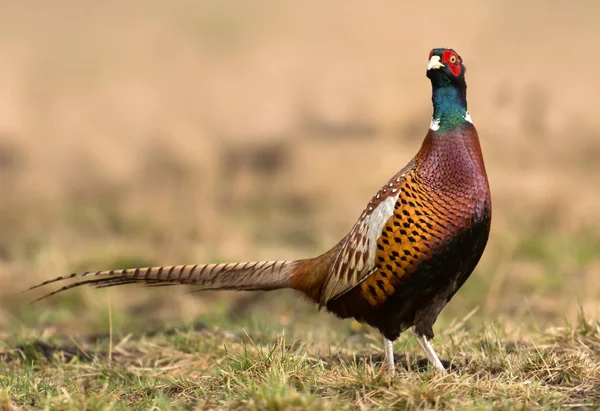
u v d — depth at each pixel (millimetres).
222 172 37094
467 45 52906
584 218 28984
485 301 22953
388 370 14016
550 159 33969
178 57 59688
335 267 14531
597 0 61531
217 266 15172
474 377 14406
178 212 31641
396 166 35375
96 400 12758
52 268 25594
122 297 24109
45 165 38688
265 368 14133
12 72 55031
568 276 24500
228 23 70125
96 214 31797
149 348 17234
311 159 37500
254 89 49406
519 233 27156
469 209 13664
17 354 16812
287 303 23172
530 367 14367
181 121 42469
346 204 32969
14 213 33312
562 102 39688
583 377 13906
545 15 58625
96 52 62031
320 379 13625
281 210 32969
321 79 48875
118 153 38656
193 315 22141
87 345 17938
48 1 76875
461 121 13914
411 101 41000
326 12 66938
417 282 13852
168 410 12758
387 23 60875
